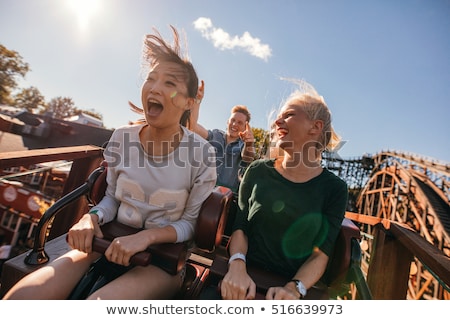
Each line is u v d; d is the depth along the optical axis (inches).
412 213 415.8
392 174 484.7
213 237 41.4
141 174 42.4
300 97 46.7
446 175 380.2
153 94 39.9
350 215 91.1
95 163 79.7
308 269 40.0
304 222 43.0
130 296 34.1
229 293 35.5
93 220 39.8
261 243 45.1
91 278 39.8
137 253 34.6
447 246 302.7
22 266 45.3
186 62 42.1
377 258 73.4
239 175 90.6
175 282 41.8
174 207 43.2
